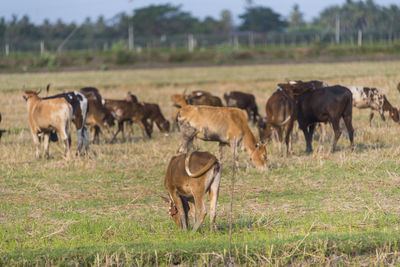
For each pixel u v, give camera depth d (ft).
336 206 114.01
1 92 385.29
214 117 155.84
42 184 145.28
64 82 452.76
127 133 263.29
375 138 199.11
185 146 161.89
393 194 121.39
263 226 101.40
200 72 566.77
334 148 177.88
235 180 144.36
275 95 177.17
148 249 84.48
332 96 174.91
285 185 136.87
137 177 152.05
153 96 385.09
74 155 180.86
